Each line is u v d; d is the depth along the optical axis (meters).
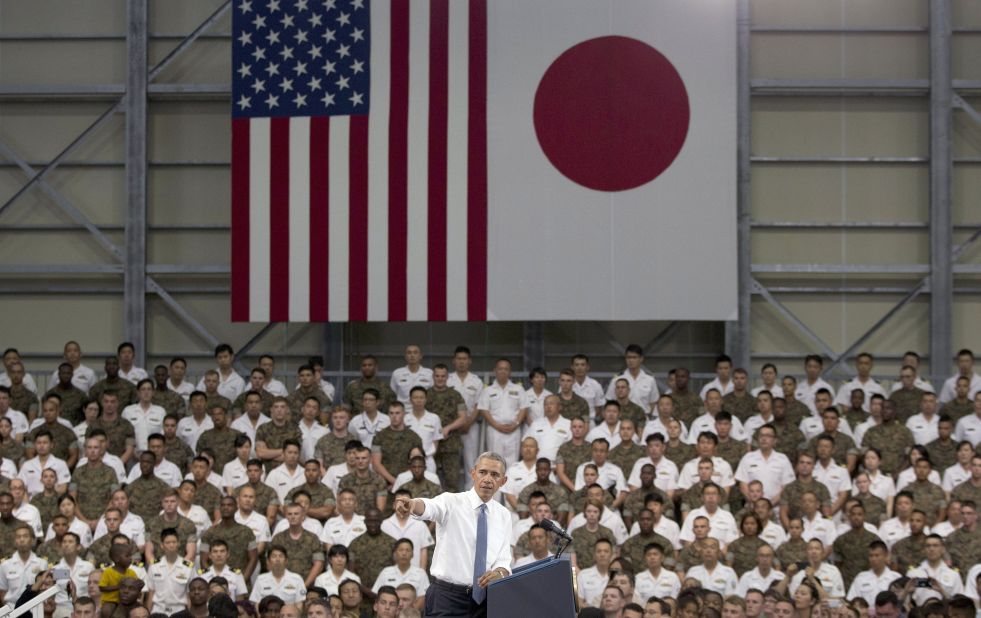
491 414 16.75
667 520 14.56
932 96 19.20
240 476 15.55
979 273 19.30
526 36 18.12
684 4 18.06
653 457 15.34
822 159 19.45
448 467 16.64
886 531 14.60
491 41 18.12
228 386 17.47
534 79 18.08
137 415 16.69
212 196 19.62
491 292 17.91
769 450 15.52
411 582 13.77
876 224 19.38
